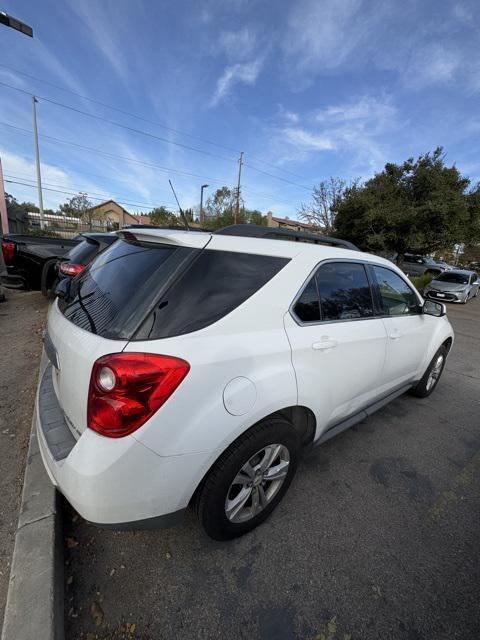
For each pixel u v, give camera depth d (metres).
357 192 18.91
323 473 2.49
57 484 1.45
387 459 2.72
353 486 2.38
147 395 1.33
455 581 1.74
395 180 18.69
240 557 1.78
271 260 1.86
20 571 1.49
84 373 1.41
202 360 1.44
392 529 2.04
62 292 2.21
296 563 1.77
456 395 4.16
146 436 1.33
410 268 22.05
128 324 1.44
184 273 1.57
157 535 1.87
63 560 1.67
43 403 1.89
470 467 2.71
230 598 1.58
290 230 2.32
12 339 4.89
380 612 1.57
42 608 1.37
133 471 1.34
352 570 1.76
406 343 2.96
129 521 1.41
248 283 1.72
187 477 1.46
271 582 1.66
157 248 1.75
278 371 1.72
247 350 1.60
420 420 3.42
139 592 1.58
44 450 1.58
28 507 1.82
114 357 1.34
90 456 1.32
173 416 1.38
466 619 1.57
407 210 16.72
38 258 6.45
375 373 2.59
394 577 1.74
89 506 1.33
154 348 1.38
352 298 2.37
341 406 2.33
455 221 16.41
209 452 1.49
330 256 2.20
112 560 1.72
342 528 2.01
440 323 3.66
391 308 2.82
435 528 2.07
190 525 1.96
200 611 1.51
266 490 1.97
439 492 2.39
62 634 1.36
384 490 2.37
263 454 1.84
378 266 2.72
